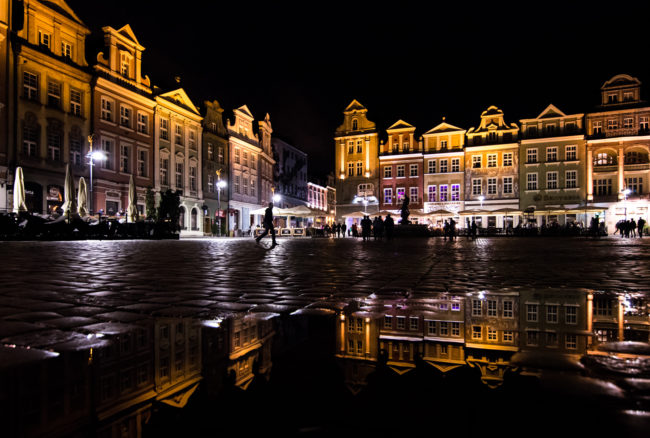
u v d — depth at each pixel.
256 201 58.97
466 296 4.52
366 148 56.72
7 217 21.06
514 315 3.37
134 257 11.14
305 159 77.25
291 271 7.61
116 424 1.29
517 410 1.29
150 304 3.98
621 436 1.10
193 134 46.62
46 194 30.42
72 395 1.59
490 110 53.06
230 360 2.08
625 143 48.03
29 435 1.21
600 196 49.00
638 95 48.16
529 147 51.16
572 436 1.10
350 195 57.12
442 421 1.22
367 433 1.13
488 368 1.85
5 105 27.81
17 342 2.48
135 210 31.28
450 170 53.62
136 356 2.18
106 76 35.88
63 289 5.05
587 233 39.81
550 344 2.35
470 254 13.32
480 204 52.47
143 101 39.53
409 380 1.67
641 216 47.53
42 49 30.42
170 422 1.29
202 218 47.50
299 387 1.62
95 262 9.37
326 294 4.70
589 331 2.73
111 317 3.33
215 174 50.06
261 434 1.17
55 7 31.95
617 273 7.16
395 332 2.74
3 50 27.77
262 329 2.88
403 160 55.22
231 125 53.75
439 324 3.02
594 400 1.38
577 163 49.56
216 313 3.52
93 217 27.45
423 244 22.80
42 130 30.28
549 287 5.29
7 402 1.51
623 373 1.71
